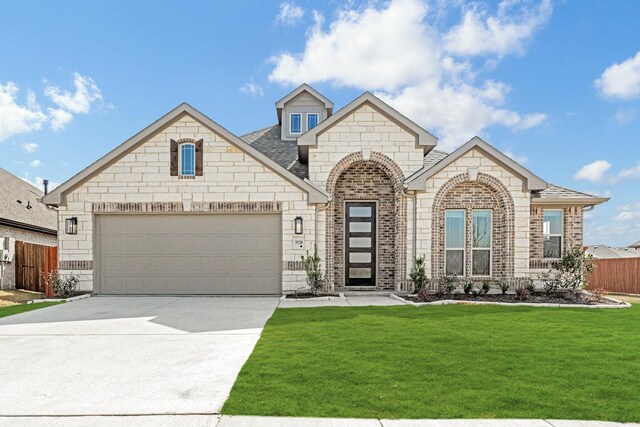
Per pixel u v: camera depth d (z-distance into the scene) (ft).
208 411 13.29
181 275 41.81
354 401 14.05
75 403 13.97
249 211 41.68
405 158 43.98
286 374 16.62
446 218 42.65
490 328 25.44
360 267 46.19
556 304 35.19
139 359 18.95
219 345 21.42
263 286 41.81
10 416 13.01
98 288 41.65
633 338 22.97
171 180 41.75
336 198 46.11
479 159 41.75
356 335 23.43
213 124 41.83
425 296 37.42
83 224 41.47
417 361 18.42
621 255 138.21
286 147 54.29
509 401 14.15
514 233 41.16
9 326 26.45
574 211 43.01
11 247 50.39
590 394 14.79
